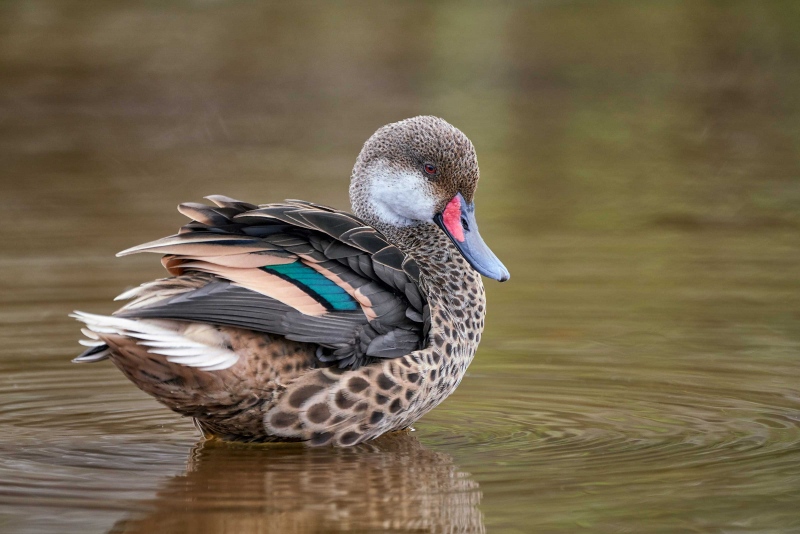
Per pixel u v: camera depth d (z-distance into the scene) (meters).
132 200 20.55
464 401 10.28
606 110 32.25
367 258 8.80
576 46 36.72
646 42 37.34
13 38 33.94
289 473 8.30
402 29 36.47
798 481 7.89
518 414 9.85
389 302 8.76
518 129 29.45
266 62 34.09
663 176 23.70
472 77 34.88
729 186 22.41
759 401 10.03
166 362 8.09
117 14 35.81
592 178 23.47
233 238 8.41
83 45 33.97
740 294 14.21
